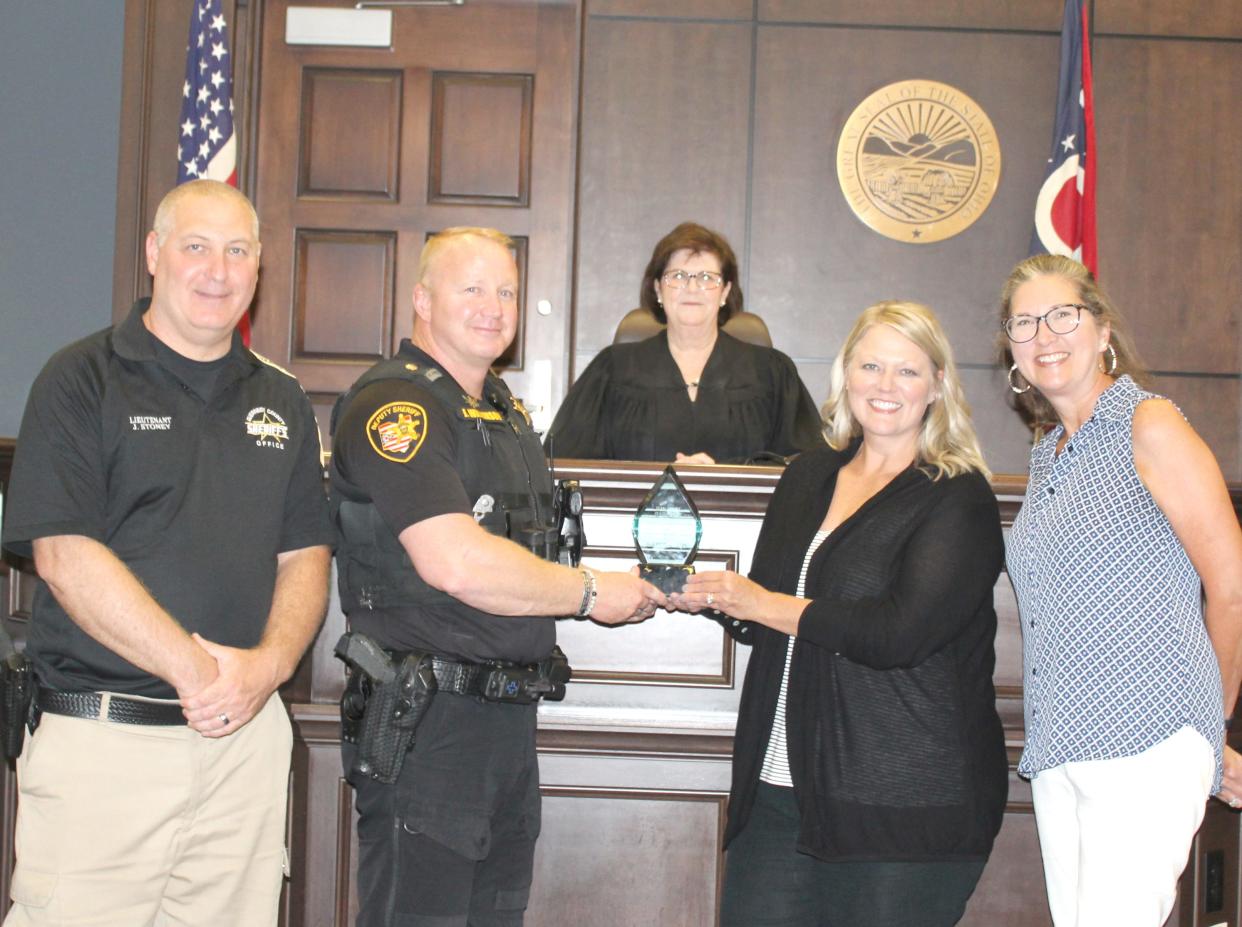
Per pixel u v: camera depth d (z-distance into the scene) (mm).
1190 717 2031
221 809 2158
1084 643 2074
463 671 2094
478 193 4891
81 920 2027
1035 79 4910
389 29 4879
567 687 2699
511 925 2215
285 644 2150
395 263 4867
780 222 4910
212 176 4602
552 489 2340
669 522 2439
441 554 1968
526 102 4898
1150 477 2057
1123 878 2016
